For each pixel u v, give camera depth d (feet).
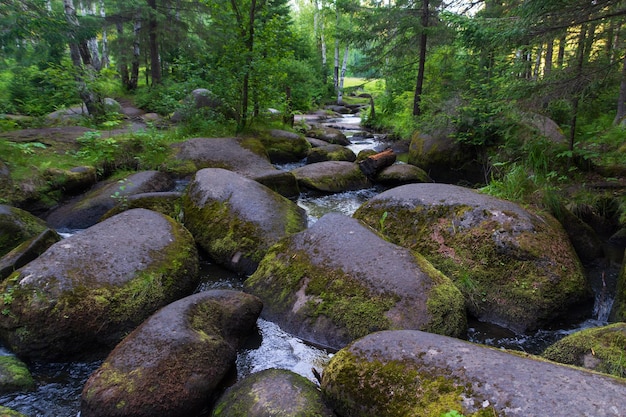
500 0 32.76
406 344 8.81
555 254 14.08
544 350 11.71
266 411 8.26
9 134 28.60
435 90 47.06
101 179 26.23
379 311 11.78
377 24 44.62
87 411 8.94
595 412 6.17
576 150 21.61
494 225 14.99
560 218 17.69
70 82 36.73
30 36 32.04
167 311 11.03
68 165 24.45
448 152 31.65
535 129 25.27
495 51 23.27
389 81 62.13
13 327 11.42
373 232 14.65
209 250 17.63
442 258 15.17
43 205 21.90
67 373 11.13
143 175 24.31
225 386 10.28
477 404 6.92
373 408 8.07
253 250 16.66
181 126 35.50
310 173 28.63
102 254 13.33
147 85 68.28
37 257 13.62
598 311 13.75
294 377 9.38
